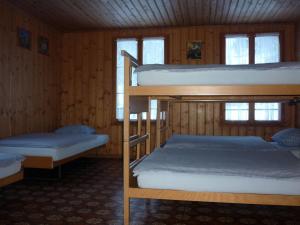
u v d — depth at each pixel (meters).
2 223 2.18
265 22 4.56
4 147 3.21
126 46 5.05
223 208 2.55
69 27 4.91
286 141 3.31
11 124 3.89
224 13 4.16
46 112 4.76
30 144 3.17
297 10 4.00
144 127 4.88
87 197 2.82
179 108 4.87
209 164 2.08
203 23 4.66
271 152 2.64
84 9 4.03
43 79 4.66
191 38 4.83
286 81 2.13
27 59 4.23
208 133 4.81
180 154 2.49
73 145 3.58
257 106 4.71
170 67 2.24
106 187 3.17
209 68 2.19
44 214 2.37
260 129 4.69
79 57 5.18
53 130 4.98
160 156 2.37
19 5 3.90
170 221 2.25
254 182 1.93
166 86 2.20
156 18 4.41
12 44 3.90
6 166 2.32
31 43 4.33
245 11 4.07
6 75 3.79
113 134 5.09
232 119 4.78
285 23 4.59
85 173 3.84
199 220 2.28
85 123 5.17
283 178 1.89
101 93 5.12
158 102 3.46
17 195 2.88
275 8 3.93
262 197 1.91
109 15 4.28
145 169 2.04
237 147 3.08
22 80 4.12
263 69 2.13
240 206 2.60
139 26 4.84
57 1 3.73
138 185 2.09
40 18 4.43
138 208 2.53
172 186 2.01
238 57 4.74
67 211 2.44
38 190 3.05
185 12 4.13
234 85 2.15
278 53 4.65
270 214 2.41
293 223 2.23
